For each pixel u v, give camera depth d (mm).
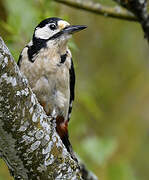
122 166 13000
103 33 16125
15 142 7121
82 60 15875
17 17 10766
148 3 14062
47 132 7297
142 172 15578
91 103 13438
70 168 7562
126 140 15805
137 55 16656
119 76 16531
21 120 7020
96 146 12281
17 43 10445
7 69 6754
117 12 10477
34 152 7262
